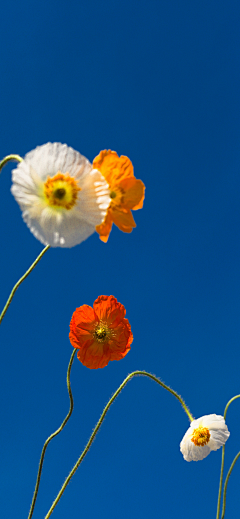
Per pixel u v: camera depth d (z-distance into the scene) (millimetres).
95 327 1233
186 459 1271
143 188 1081
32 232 1014
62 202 1026
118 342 1236
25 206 1014
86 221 1031
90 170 1024
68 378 1218
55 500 1211
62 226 1025
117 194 1076
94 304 1233
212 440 1274
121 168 1073
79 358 1226
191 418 1279
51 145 1019
